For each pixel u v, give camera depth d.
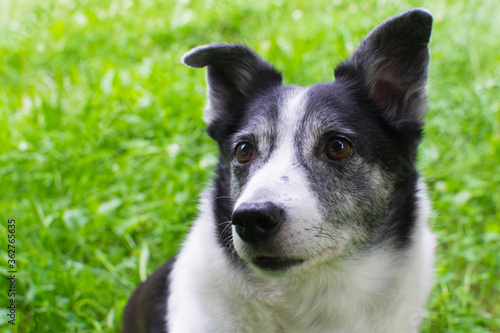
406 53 0.71
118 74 1.22
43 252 0.88
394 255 0.69
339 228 0.67
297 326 0.70
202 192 0.76
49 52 1.52
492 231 0.90
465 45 1.31
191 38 1.56
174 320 0.72
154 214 0.94
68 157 1.04
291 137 0.68
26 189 1.00
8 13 1.73
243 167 0.69
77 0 1.84
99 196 0.97
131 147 1.04
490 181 0.99
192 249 0.72
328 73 1.23
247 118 0.72
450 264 0.90
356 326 0.69
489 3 1.47
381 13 1.45
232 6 1.67
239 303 0.69
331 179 0.67
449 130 1.08
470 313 0.83
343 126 0.68
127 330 0.78
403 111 0.71
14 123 1.12
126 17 1.70
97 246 0.93
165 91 1.17
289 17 1.61
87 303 0.85
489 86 1.16
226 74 0.76
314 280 0.68
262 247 0.63
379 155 0.69
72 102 1.19
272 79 0.76
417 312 0.71
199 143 1.07
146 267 0.88
